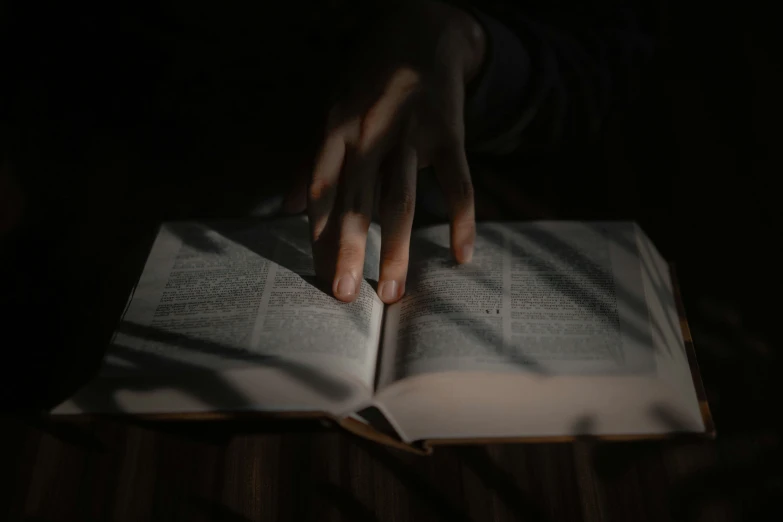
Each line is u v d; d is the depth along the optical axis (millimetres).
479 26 722
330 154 649
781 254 812
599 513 657
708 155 898
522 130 777
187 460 690
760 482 668
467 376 592
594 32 792
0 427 716
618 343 603
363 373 603
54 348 766
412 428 627
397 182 635
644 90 970
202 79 958
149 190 868
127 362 616
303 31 976
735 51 999
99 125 932
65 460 695
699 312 776
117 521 664
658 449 685
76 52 996
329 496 667
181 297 651
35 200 875
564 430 621
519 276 647
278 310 631
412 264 667
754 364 737
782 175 872
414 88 660
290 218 704
